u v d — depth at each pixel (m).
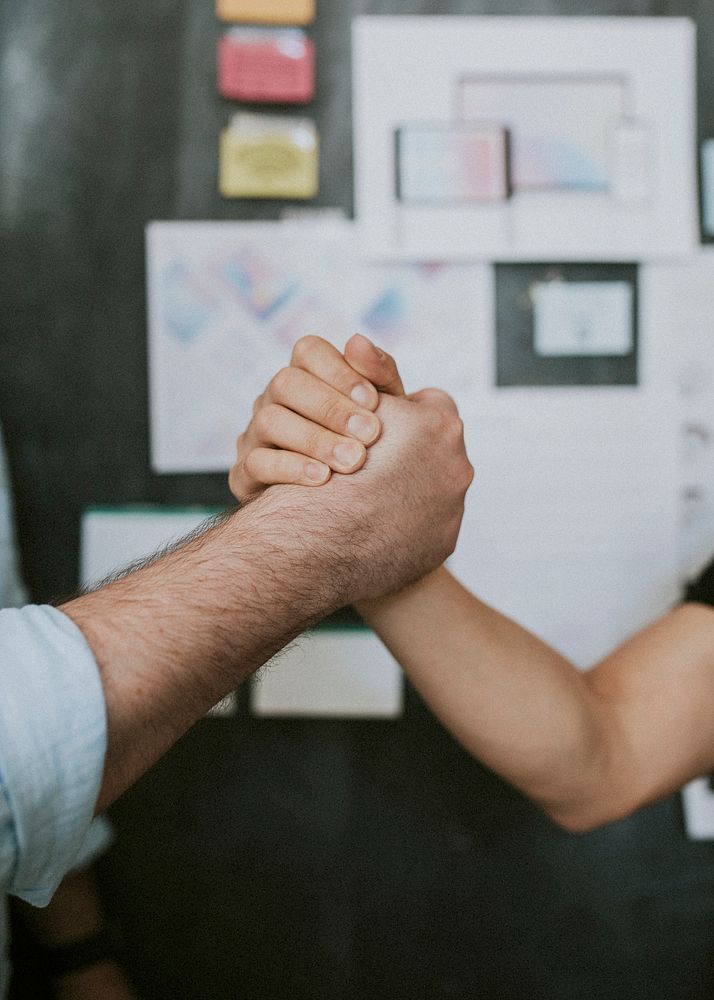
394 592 0.48
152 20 0.74
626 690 0.58
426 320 0.76
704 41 0.75
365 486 0.45
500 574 0.77
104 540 0.76
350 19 0.74
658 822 0.79
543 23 0.74
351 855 0.79
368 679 0.78
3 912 0.68
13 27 0.74
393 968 0.79
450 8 0.74
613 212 0.75
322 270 0.75
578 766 0.53
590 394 0.77
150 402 0.76
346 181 0.75
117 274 0.75
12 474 0.76
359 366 0.48
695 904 0.79
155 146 0.75
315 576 0.42
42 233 0.75
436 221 0.75
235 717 0.78
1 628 0.34
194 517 0.77
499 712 0.52
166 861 0.78
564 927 0.79
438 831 0.79
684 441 0.77
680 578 0.77
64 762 0.32
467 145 0.74
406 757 0.79
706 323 0.77
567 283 0.76
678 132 0.75
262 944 0.78
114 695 0.34
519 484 0.77
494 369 0.77
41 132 0.74
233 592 0.39
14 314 0.75
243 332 0.76
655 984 0.79
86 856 0.73
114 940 0.76
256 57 0.73
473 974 0.79
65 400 0.76
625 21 0.74
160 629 0.36
